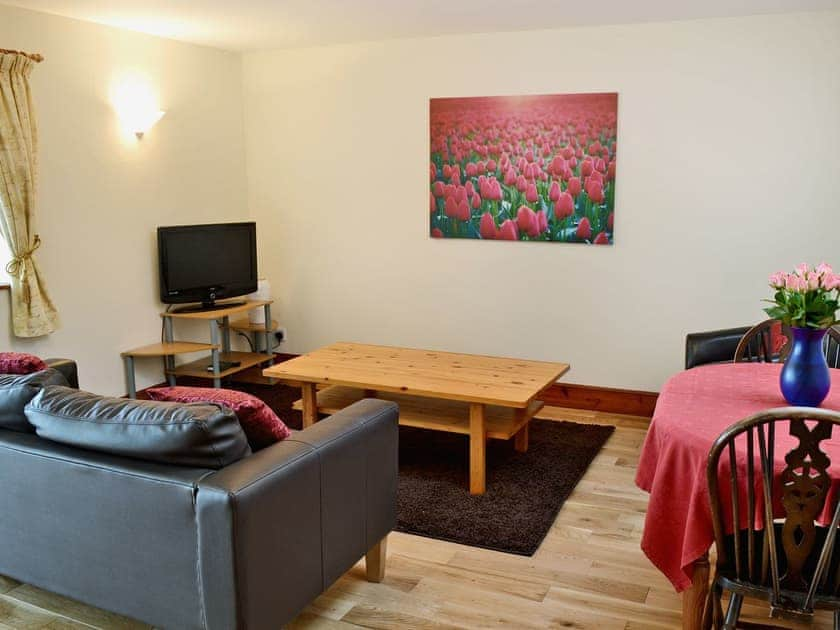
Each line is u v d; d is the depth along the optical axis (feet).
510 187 16.70
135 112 16.14
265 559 7.25
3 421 8.59
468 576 9.68
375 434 9.00
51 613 8.89
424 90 17.19
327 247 18.97
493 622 8.64
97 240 15.57
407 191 17.79
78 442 7.82
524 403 11.45
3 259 14.06
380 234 18.29
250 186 19.62
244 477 7.09
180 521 7.14
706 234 15.34
